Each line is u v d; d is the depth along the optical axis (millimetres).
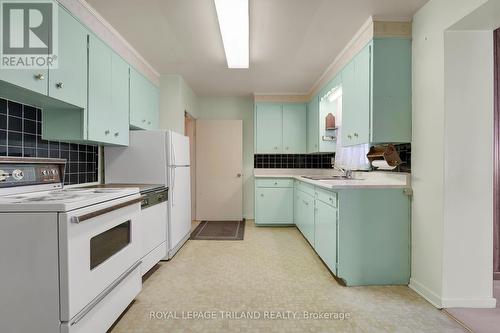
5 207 1228
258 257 2879
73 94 1809
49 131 1949
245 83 3879
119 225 1731
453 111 1850
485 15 1657
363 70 2346
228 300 1990
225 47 2604
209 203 4664
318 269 2564
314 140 3975
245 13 2021
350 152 3338
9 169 1602
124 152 2740
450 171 1854
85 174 2494
